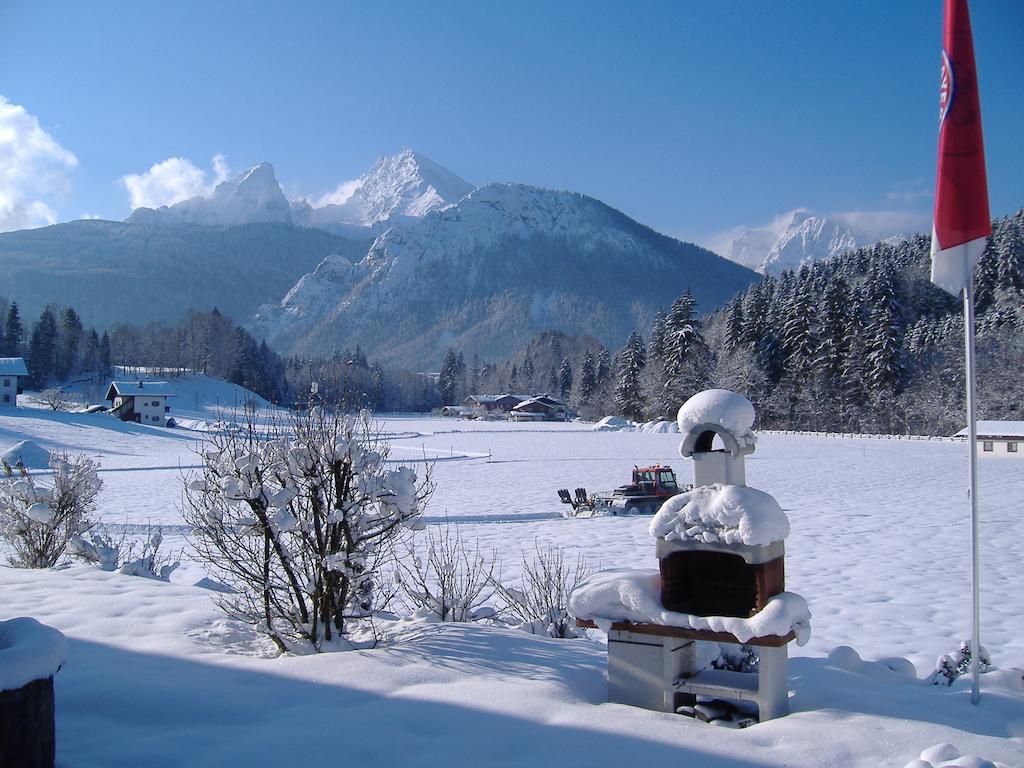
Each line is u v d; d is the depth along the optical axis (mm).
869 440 71688
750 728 4633
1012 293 90562
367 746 4371
